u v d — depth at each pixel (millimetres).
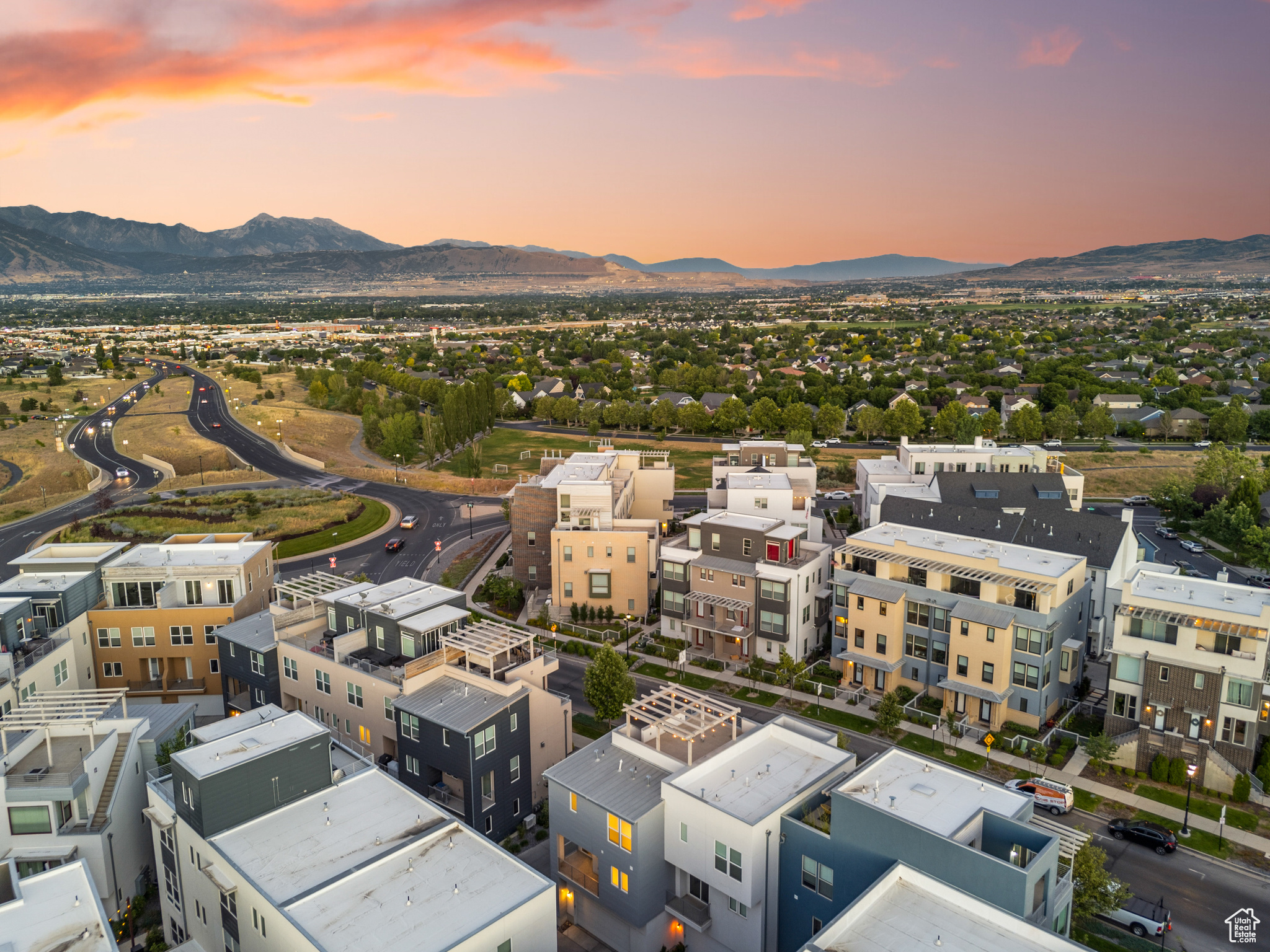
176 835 43031
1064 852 41219
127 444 189125
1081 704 69312
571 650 81938
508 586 95000
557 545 89375
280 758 42250
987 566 67625
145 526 122062
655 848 42938
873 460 127250
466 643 54875
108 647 67688
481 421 198750
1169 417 178500
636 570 89062
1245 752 56156
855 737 64875
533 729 54844
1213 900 46625
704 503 138875
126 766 48969
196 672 68500
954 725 63344
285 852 39312
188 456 174625
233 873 37781
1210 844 51531
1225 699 56938
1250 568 104438
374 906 35594
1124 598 61062
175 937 46125
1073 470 109375
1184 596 61812
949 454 117250
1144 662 59500
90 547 73000
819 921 39594
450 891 36594
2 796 44469
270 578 75688
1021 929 32375
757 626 77688
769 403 196125
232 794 40594
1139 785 58250
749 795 42438
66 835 45500
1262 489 123188
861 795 39688
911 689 71812
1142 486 147000
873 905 34375
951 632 67625
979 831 37812
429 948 33156
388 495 147000
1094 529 82000
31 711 48656
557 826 46281
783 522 82375
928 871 35438
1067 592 66750
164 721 54281
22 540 120500
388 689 53562
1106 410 177375
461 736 49094
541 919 36469
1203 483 128125
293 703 61188
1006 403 198625
